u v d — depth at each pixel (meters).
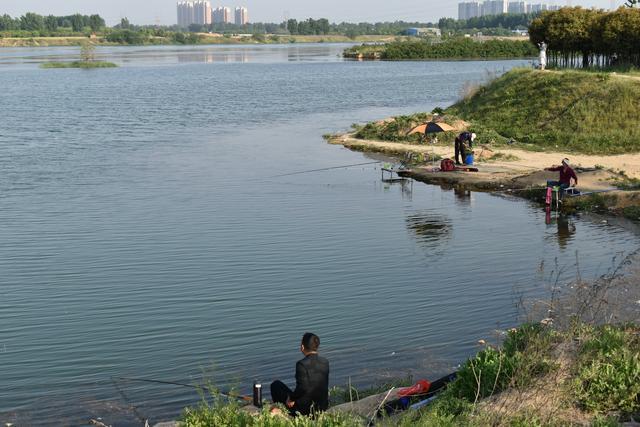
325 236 25.47
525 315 16.80
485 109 52.38
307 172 38.25
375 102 77.12
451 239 25.00
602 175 33.88
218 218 28.27
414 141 46.28
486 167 37.53
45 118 64.50
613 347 11.75
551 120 46.62
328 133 53.09
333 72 130.50
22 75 131.62
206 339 16.11
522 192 32.53
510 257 22.69
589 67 57.94
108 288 19.92
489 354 11.63
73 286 20.14
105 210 29.78
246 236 25.50
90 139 51.06
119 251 23.70
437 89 92.00
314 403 10.19
